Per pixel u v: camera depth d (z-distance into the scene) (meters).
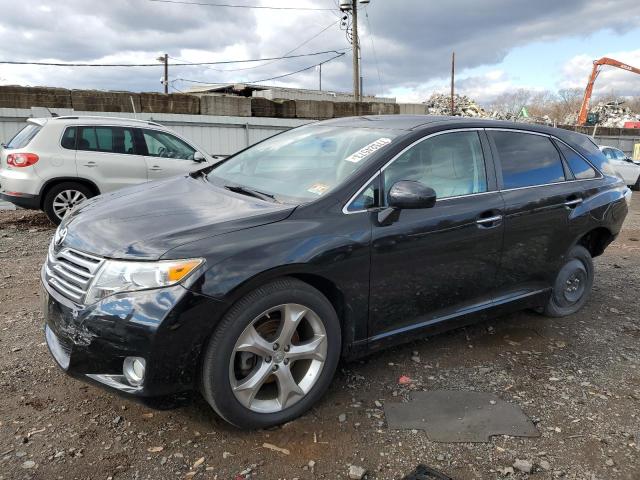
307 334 2.99
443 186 3.56
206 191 3.44
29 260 6.11
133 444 2.69
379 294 3.20
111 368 2.54
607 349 4.07
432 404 3.17
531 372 3.63
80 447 2.64
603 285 5.74
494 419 3.04
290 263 2.75
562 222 4.23
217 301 2.55
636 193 19.67
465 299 3.72
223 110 18.98
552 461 2.70
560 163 4.42
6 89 15.56
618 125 60.16
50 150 7.80
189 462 2.58
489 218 3.68
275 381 2.97
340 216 3.04
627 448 2.82
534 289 4.25
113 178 8.20
